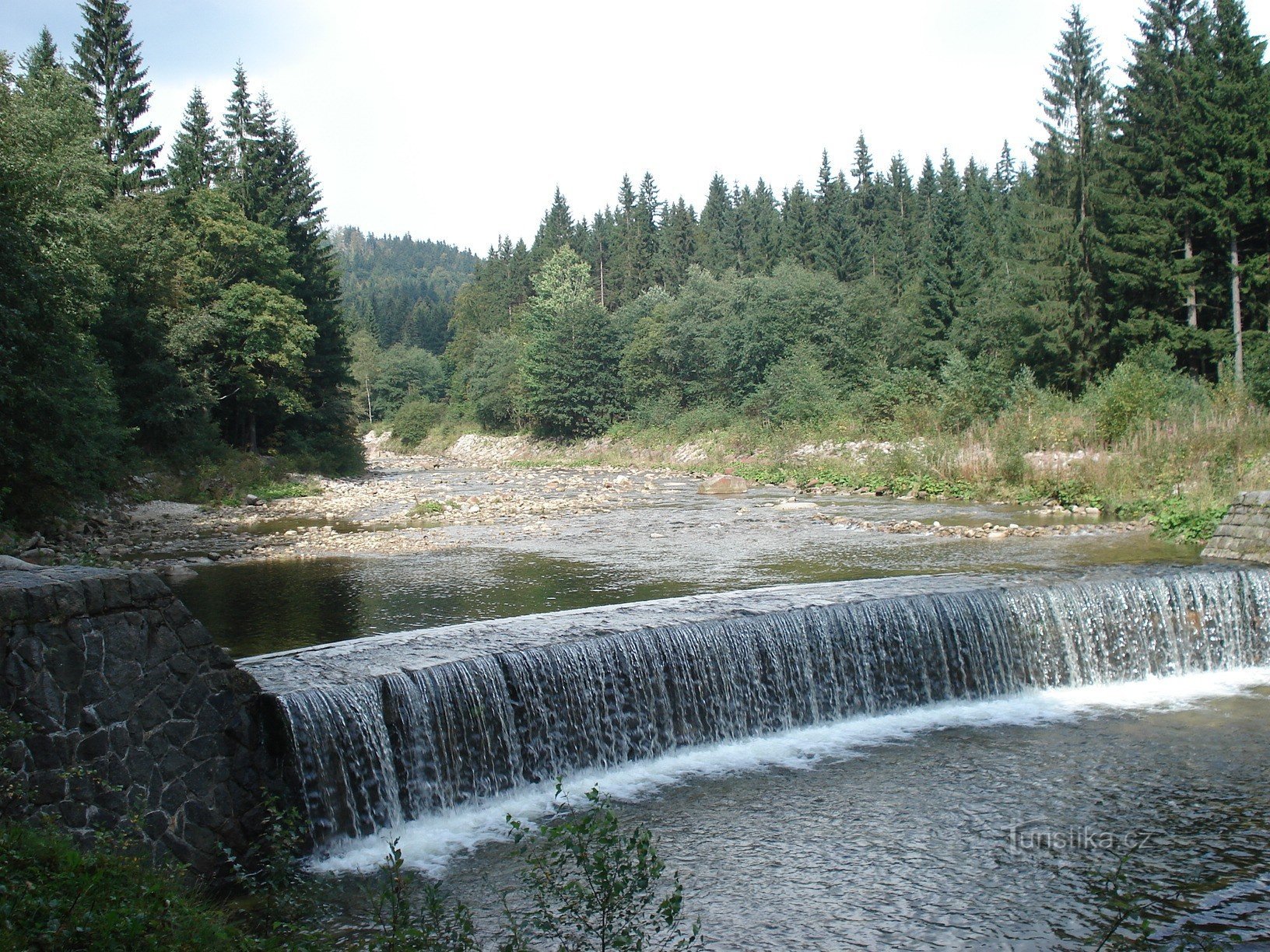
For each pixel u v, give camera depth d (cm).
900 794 1127
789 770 1225
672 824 1062
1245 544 1947
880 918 841
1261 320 4444
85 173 3084
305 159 5825
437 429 10244
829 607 1440
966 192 10112
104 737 863
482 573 2159
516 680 1200
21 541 2466
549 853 993
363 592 1950
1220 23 4409
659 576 2059
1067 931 812
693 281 8025
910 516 2988
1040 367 4909
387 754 1083
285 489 4378
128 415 3984
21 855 658
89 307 2809
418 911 870
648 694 1291
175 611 938
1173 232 4397
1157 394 3459
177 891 746
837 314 6631
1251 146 4244
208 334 4300
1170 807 1062
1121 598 1591
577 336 8281
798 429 5544
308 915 855
